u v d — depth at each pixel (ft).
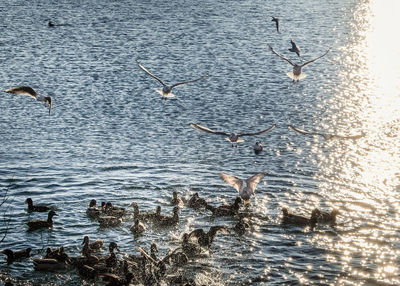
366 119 223.10
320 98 246.47
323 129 213.05
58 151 188.34
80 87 253.44
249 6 428.15
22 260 127.24
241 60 298.97
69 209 149.38
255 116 224.74
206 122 217.77
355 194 160.56
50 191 159.12
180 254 127.24
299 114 227.81
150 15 391.04
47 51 305.73
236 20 383.86
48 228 140.15
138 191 160.45
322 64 297.12
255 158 185.68
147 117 221.66
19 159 181.06
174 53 307.99
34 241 134.72
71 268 124.77
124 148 191.52
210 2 435.94
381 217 147.64
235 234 138.72
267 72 281.13
